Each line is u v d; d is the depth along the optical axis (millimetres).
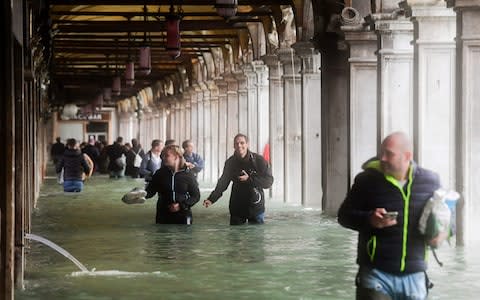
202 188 48469
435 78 23344
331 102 30172
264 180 25547
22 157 16000
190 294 15281
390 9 25750
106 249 20812
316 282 16344
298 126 37188
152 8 48500
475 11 20562
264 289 15719
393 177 10250
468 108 20781
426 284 10414
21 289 15703
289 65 37125
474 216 20922
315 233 23844
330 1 29891
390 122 25859
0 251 13594
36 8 26781
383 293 10250
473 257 18969
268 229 24828
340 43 29016
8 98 13703
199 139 66188
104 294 15273
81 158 42219
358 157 28109
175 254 19922
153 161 33531
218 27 44906
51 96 69062
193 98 68625
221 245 21422
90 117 122500
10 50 13727
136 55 59656
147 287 15914
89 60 66375
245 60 48438
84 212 31016
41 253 20156
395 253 10195
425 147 23453
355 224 10250
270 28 40375
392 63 25719
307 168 34281
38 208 32906
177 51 31734
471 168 20875
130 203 32812
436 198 10102
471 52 20672
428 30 23219
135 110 110625
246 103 50125
